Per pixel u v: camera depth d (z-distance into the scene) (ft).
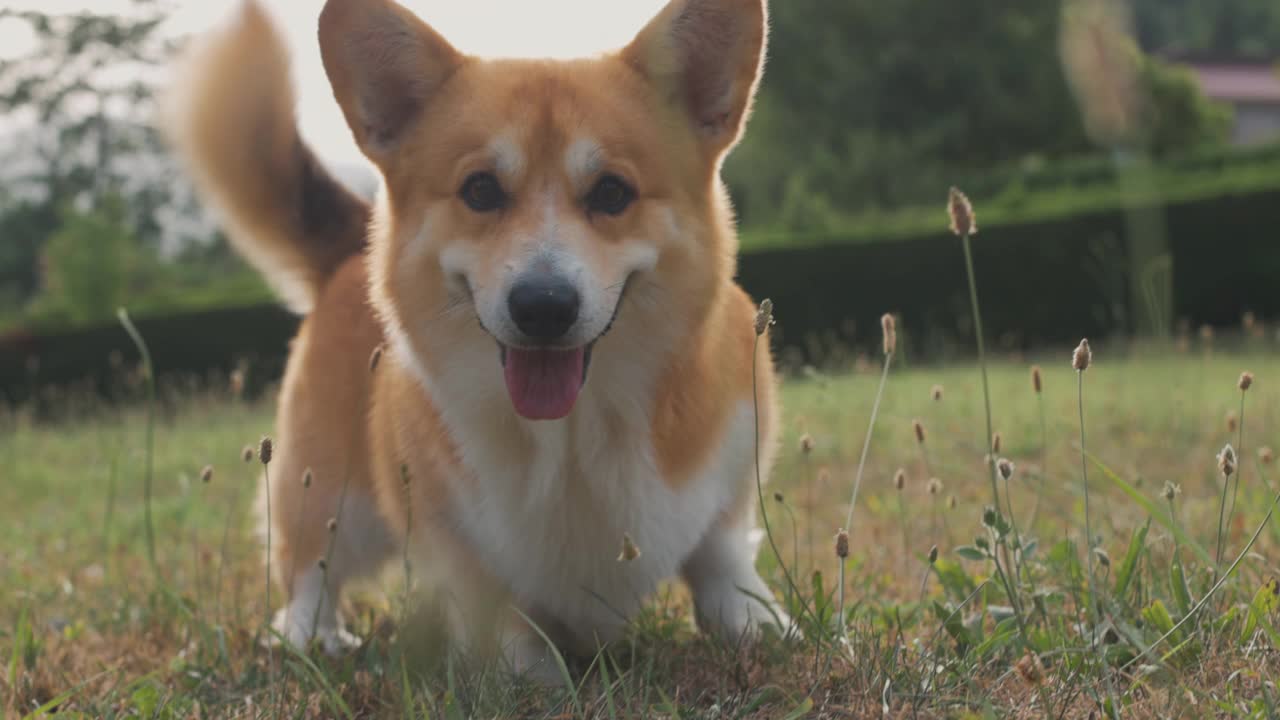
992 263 15.29
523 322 3.73
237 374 4.96
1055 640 3.71
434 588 4.07
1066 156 31.42
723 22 4.00
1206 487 5.13
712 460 3.97
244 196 4.79
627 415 3.88
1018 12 31.40
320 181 4.85
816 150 30.66
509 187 3.86
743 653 3.87
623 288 3.87
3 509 7.20
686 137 4.00
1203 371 7.88
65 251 22.70
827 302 15.61
